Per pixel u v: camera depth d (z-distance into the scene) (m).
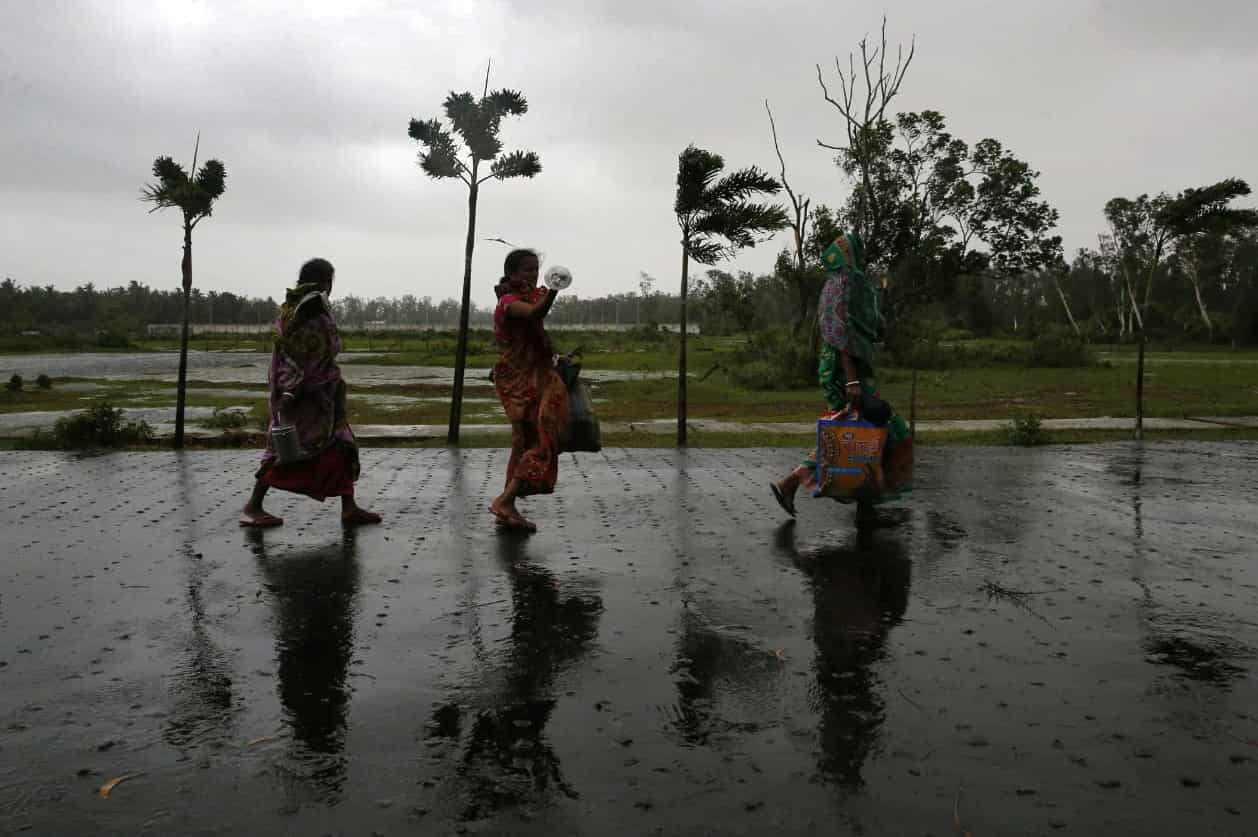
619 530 5.47
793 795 2.24
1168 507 6.28
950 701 2.84
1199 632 3.52
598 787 2.28
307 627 3.59
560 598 4.00
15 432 12.83
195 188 9.90
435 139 10.29
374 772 2.37
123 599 3.97
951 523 5.72
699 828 2.09
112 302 145.25
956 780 2.32
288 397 5.35
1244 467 8.44
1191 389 24.59
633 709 2.78
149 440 10.94
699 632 3.53
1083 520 5.81
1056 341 38.09
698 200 10.34
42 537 5.25
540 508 6.22
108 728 2.64
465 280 10.65
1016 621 3.67
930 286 39.00
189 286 10.30
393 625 3.62
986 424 14.56
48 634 3.50
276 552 4.88
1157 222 11.23
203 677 3.05
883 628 3.58
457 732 2.61
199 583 4.24
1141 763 2.41
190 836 2.05
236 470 8.12
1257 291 70.69
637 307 155.25
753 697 2.88
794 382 25.75
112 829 2.09
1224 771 2.36
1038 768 2.38
